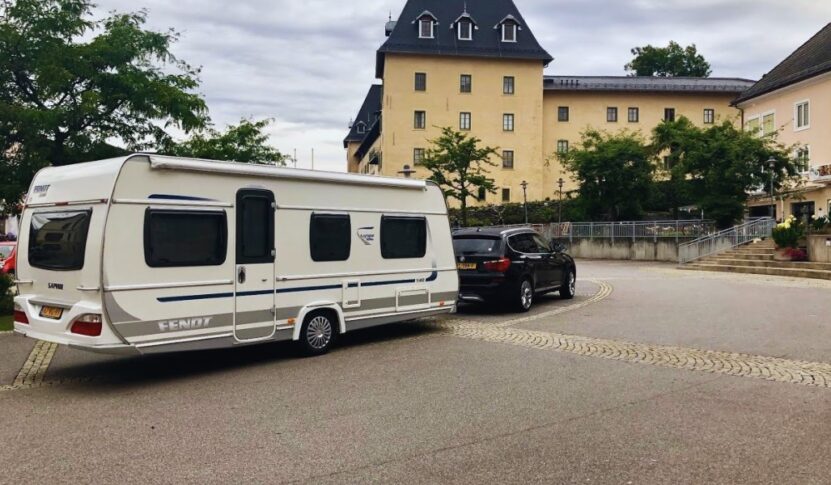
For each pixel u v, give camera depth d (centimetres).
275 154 2558
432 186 1159
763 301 1485
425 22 6053
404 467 507
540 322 1239
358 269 1018
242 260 869
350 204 1011
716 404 671
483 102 6094
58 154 1476
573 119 6412
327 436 581
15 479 490
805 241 2322
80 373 852
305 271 943
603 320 1244
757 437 569
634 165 3994
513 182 6119
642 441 561
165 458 531
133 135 1627
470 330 1161
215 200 844
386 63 5972
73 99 1504
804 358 885
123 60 1541
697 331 1105
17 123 1398
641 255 3369
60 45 1470
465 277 1355
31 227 846
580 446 550
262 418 639
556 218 5128
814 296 1571
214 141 2348
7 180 1432
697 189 3331
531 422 616
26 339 1077
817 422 609
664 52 8112
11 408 688
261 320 889
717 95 6538
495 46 6119
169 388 768
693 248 2822
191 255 820
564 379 782
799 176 3284
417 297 1115
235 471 502
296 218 934
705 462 512
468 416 636
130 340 766
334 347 1019
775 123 4362
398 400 697
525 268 1394
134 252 772
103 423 630
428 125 6012
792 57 4500
